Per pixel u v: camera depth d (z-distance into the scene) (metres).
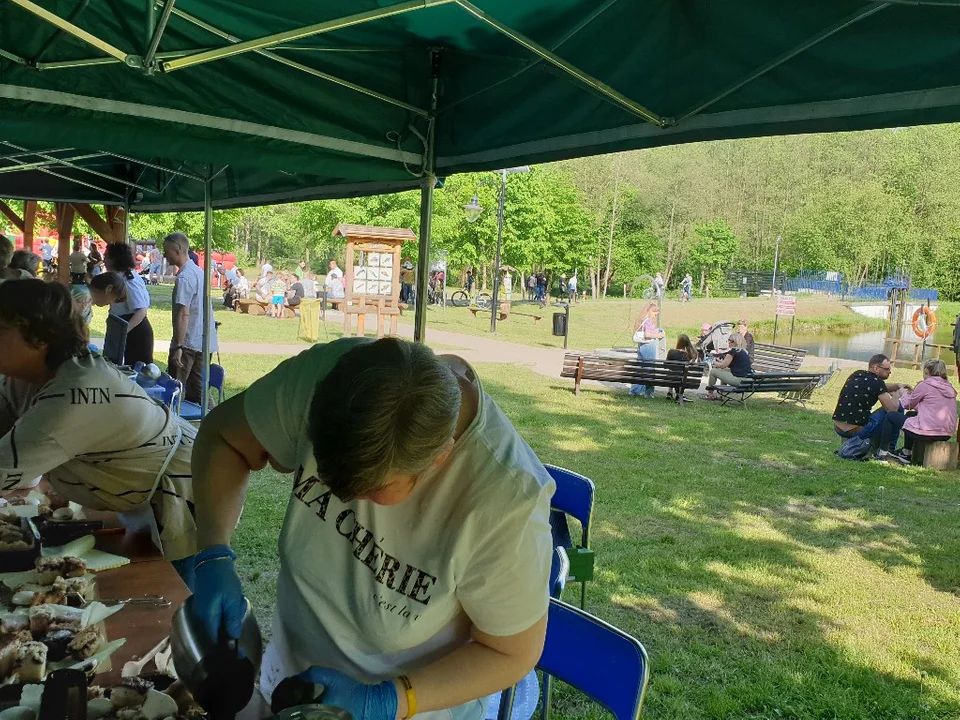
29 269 8.18
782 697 3.47
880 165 48.84
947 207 44.34
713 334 16.14
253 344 15.60
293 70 3.59
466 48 3.62
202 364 6.46
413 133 3.92
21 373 2.12
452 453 1.22
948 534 6.05
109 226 11.07
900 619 4.41
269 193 5.95
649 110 3.05
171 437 2.26
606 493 6.73
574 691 3.39
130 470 2.19
